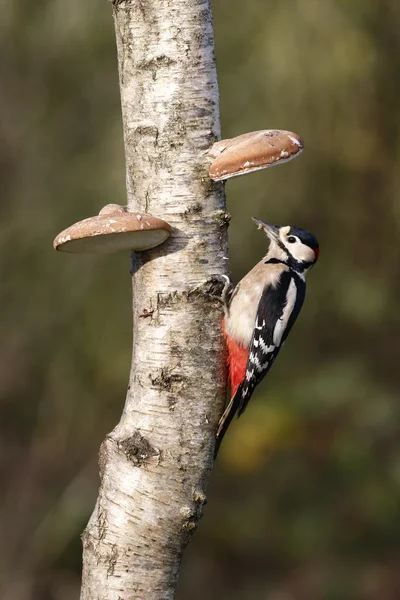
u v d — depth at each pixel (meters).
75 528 14.21
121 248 5.34
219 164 5.35
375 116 14.09
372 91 13.96
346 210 14.57
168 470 5.24
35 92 13.88
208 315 5.45
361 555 14.34
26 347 14.12
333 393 16.17
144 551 5.19
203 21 5.46
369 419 15.87
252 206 13.51
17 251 13.84
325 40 13.21
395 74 14.03
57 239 5.06
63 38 13.44
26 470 14.78
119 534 5.20
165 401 5.31
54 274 13.88
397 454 15.43
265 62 13.15
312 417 16.19
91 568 5.24
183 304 5.39
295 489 15.59
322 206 14.42
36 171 13.83
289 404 16.28
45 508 14.52
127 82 5.48
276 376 16.59
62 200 13.58
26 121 13.91
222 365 5.50
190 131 5.42
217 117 5.53
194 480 5.29
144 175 5.45
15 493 14.62
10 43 13.70
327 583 13.71
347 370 16.23
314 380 16.31
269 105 13.30
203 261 5.43
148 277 5.42
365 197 14.76
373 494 15.01
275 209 13.80
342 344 16.42
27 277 13.92
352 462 15.52
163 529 5.20
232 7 13.44
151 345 5.39
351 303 15.23
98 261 13.91
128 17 5.44
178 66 5.40
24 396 14.48
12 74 13.88
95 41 13.46
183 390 5.34
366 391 16.17
